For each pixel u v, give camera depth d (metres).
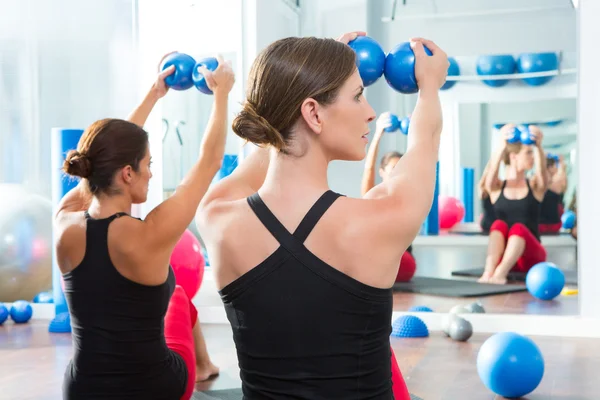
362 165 5.81
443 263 5.90
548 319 4.02
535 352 2.73
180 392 1.86
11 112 5.66
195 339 3.02
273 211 1.04
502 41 5.64
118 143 1.76
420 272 5.92
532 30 5.57
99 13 5.37
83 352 1.73
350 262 1.00
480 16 5.66
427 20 5.77
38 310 4.70
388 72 1.56
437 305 4.73
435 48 1.21
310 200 1.03
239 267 1.05
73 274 1.73
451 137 5.82
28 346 3.83
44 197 5.05
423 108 1.15
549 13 5.53
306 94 1.03
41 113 5.61
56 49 5.50
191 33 4.66
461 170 5.83
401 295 5.12
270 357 1.04
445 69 1.21
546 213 5.88
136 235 1.67
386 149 5.81
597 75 3.95
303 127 1.06
